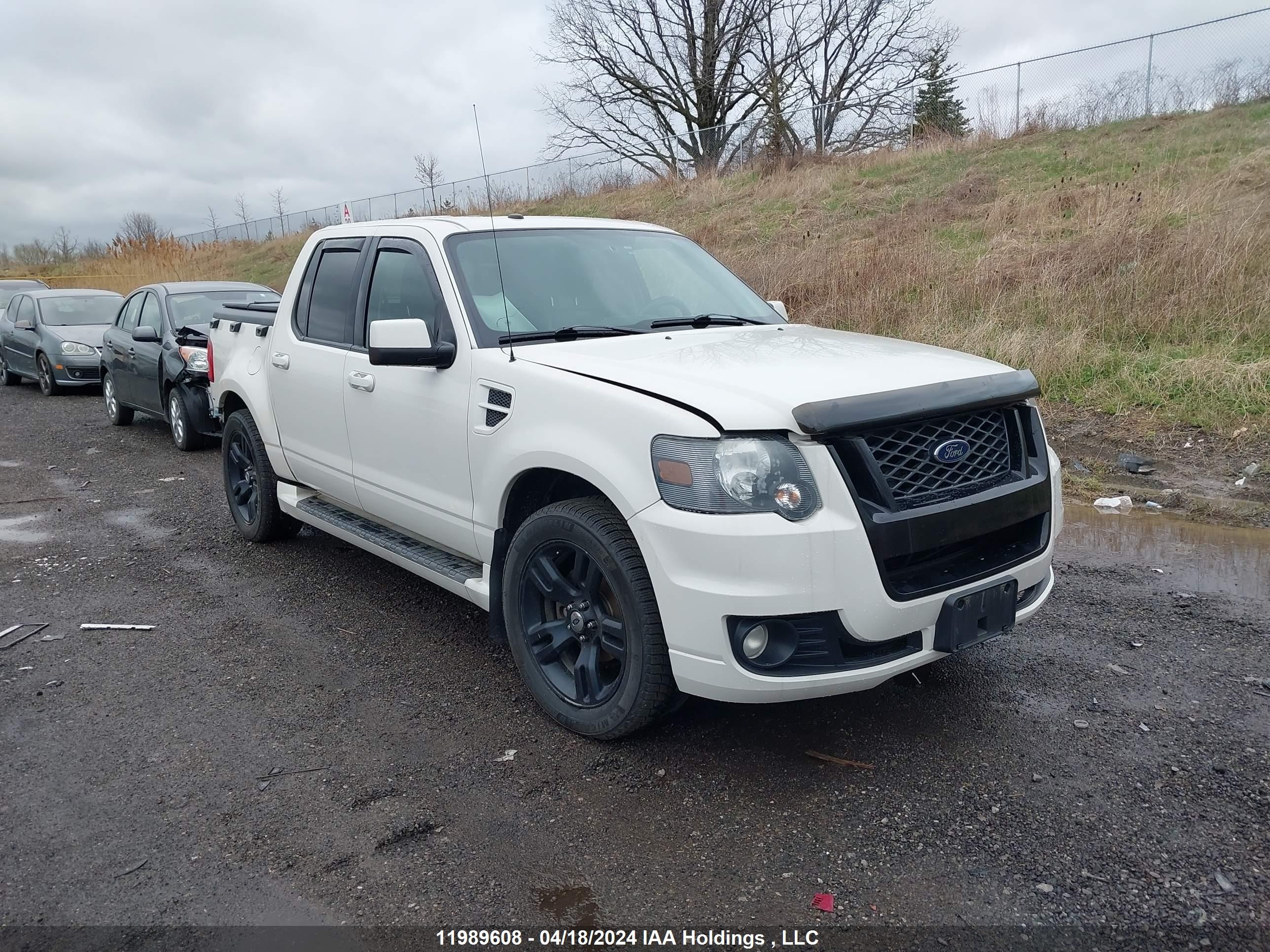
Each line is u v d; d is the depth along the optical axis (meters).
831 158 20.69
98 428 10.79
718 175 22.62
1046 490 3.30
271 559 5.62
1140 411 7.57
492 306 3.84
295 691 3.84
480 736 3.44
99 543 6.04
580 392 3.16
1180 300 8.56
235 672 4.04
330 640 4.38
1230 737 3.26
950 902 2.47
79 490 7.58
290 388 4.93
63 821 2.93
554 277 4.10
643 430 2.94
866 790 3.01
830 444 2.81
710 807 2.94
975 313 9.56
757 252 14.13
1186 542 5.46
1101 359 8.26
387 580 5.20
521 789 3.07
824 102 31.30
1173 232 9.93
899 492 2.90
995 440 3.24
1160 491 6.38
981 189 14.38
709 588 2.77
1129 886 2.51
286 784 3.13
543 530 3.32
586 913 2.47
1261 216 9.77
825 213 15.82
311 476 4.95
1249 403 7.20
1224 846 2.66
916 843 2.73
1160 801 2.89
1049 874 2.57
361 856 2.73
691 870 2.64
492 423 3.52
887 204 15.48
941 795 2.97
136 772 3.22
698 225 17.03
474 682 3.90
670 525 2.83
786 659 2.81
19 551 5.87
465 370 3.66
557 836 2.81
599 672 3.35
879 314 10.12
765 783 3.07
